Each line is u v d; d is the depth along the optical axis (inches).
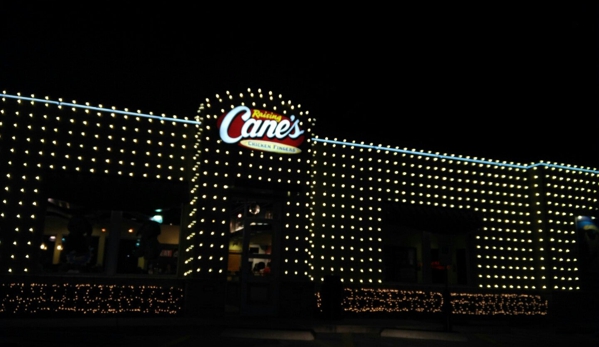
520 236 728.3
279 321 536.7
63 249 536.7
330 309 573.9
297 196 605.3
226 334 448.5
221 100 588.1
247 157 586.9
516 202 737.6
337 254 629.9
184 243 563.2
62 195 522.0
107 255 542.6
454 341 471.8
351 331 513.3
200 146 571.5
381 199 664.4
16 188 518.0
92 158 546.3
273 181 592.4
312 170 631.2
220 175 572.7
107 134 557.0
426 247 682.2
